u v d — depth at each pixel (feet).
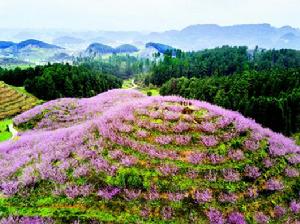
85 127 86.58
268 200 62.95
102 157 71.97
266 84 336.08
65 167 71.36
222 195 61.67
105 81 493.77
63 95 406.00
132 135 77.77
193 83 396.57
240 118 84.79
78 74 452.35
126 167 67.92
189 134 76.33
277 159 73.82
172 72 610.65
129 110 87.76
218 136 76.02
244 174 66.85
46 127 139.33
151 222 57.16
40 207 62.08
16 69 459.32
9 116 283.38
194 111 85.30
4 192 67.10
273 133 86.99
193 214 58.18
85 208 60.90
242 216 57.72
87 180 66.85
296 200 64.49
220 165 68.03
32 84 384.27
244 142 75.46
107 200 61.87
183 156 70.08
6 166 79.77
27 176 70.44
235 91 330.13
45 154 78.89
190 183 63.67
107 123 83.82
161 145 73.51
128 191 62.90
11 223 57.88
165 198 61.21
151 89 583.58
